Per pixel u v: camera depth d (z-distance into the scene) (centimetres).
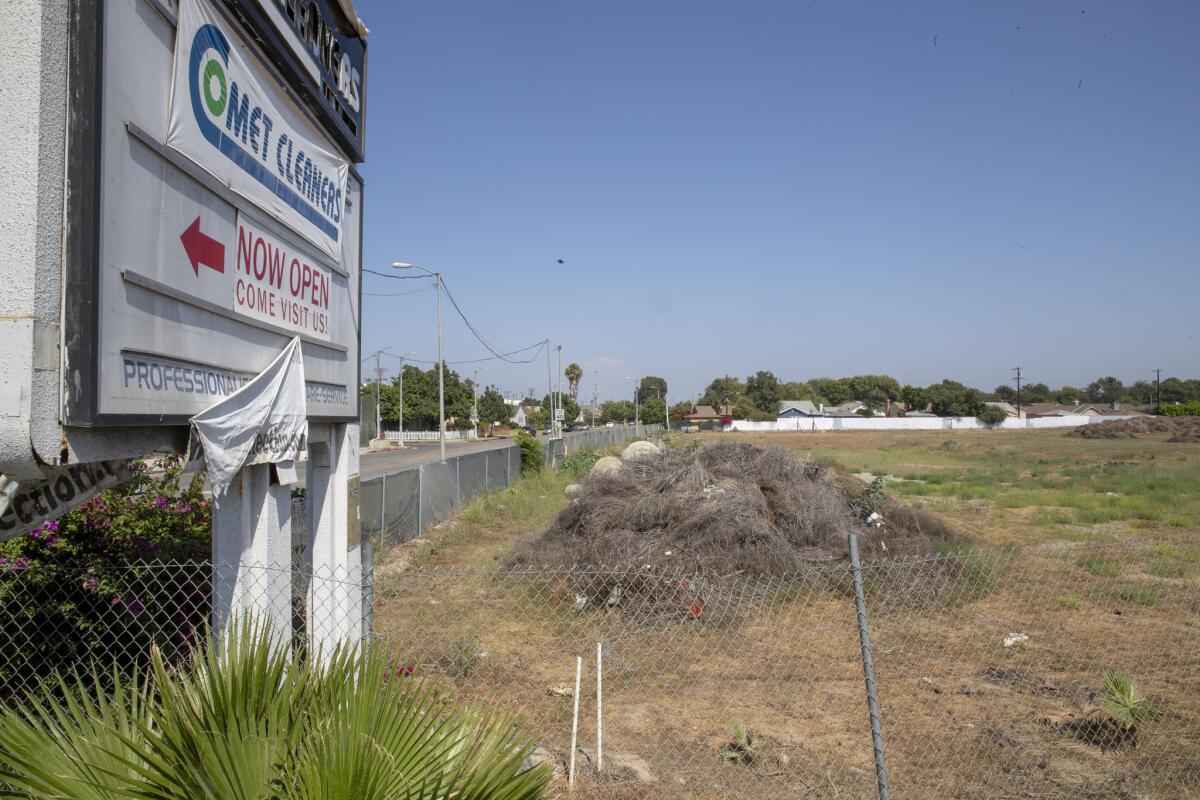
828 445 5372
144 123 342
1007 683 657
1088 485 2369
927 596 900
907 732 552
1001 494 2159
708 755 512
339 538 657
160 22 357
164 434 375
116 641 462
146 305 344
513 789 267
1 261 288
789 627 818
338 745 236
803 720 575
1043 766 498
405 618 823
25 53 289
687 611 837
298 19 532
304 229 553
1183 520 1599
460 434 7988
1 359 285
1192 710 595
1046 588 984
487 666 683
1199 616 864
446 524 1619
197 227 393
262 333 485
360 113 685
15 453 286
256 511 469
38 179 289
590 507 1132
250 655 273
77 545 494
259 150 474
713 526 1007
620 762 492
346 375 668
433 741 274
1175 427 5494
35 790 226
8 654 437
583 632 792
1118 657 726
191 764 232
